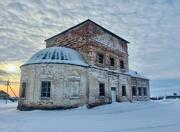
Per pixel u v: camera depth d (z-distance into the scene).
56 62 18.59
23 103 18.75
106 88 22.42
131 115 13.84
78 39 22.34
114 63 24.88
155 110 16.78
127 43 28.98
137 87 30.41
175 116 12.58
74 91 18.86
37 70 18.59
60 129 8.26
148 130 7.82
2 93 50.06
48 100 17.83
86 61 21.03
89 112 16.38
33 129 8.30
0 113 16.12
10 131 7.87
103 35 23.64
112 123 9.89
